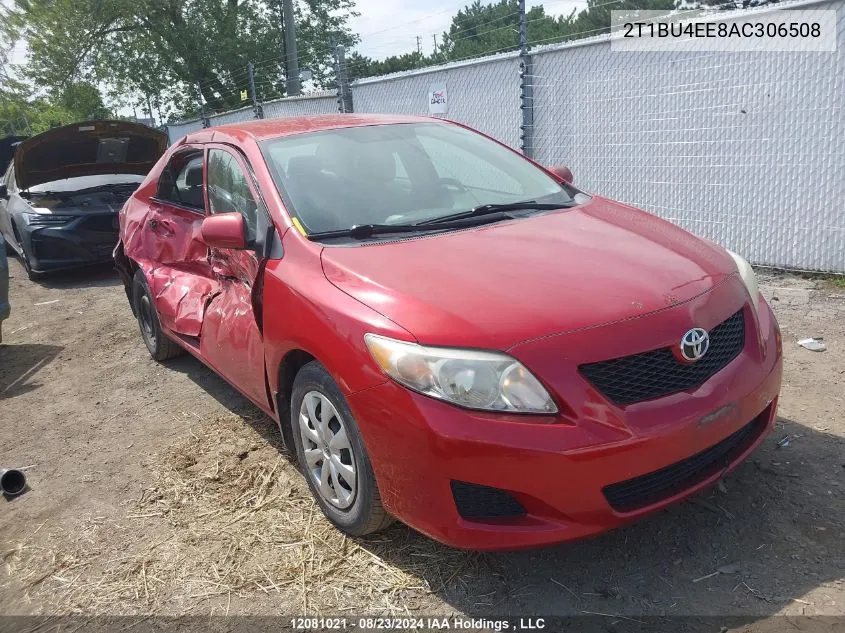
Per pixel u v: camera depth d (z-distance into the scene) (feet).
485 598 8.13
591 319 7.59
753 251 20.06
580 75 22.95
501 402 7.25
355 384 8.04
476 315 7.64
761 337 8.76
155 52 92.12
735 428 7.98
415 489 7.70
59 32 89.56
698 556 8.46
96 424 14.12
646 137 21.75
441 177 11.84
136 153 27.43
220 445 12.50
